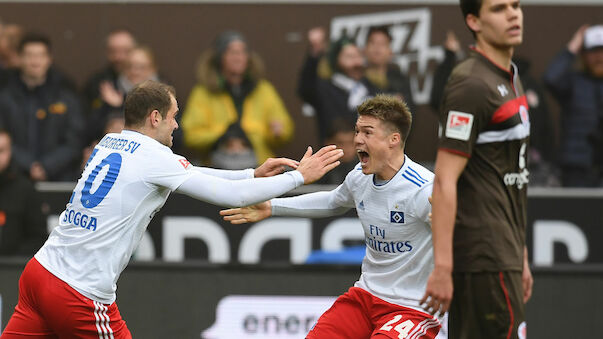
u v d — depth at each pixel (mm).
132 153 14734
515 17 12750
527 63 25969
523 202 13469
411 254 15180
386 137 14945
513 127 12891
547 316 22453
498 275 12992
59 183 25516
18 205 23891
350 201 16234
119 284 22781
